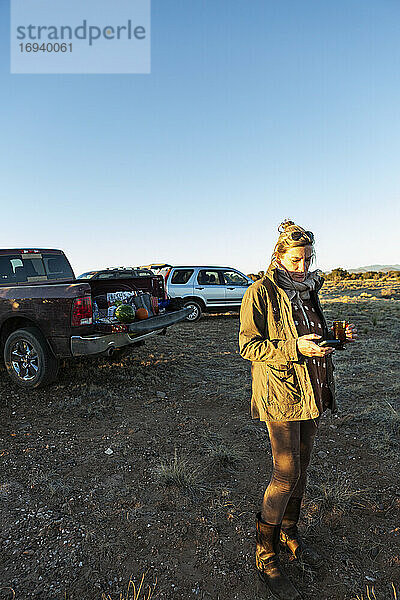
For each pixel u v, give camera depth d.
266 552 2.33
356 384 6.10
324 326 2.43
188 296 13.27
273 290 2.22
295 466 2.20
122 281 6.68
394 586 2.36
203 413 5.02
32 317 5.49
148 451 3.98
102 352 5.44
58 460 3.79
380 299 21.83
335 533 2.80
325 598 2.28
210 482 3.45
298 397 2.16
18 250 6.76
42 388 5.75
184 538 2.74
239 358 7.89
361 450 4.00
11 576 2.41
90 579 2.40
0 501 3.12
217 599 2.27
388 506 3.10
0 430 4.44
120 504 3.12
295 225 2.26
